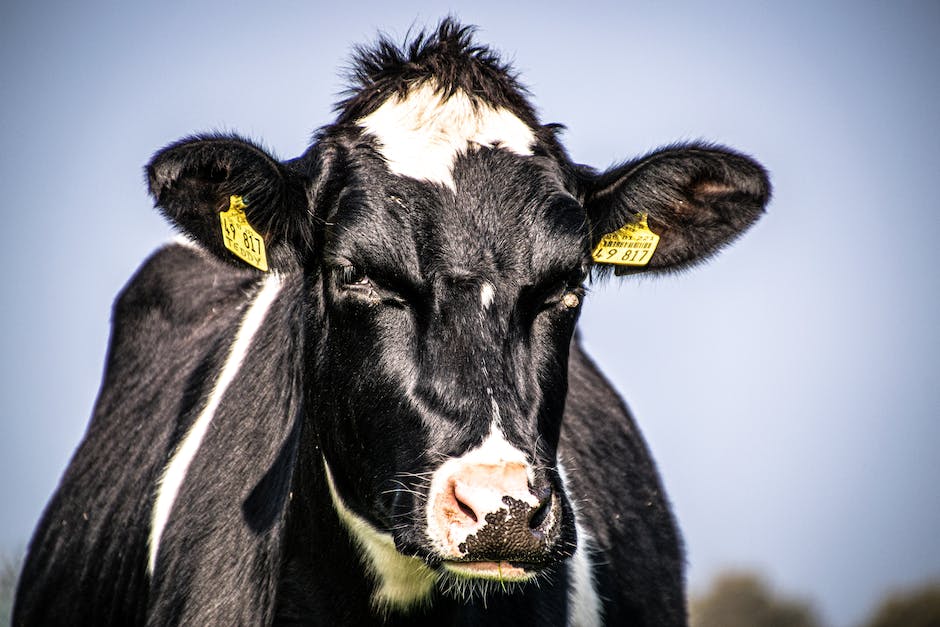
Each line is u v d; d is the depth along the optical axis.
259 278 17.17
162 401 16.72
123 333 18.69
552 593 14.72
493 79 13.98
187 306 18.09
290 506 13.55
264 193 12.92
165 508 14.99
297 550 13.48
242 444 14.48
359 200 12.75
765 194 14.27
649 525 18.39
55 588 16.81
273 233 13.17
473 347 12.13
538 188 12.91
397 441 12.24
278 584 13.51
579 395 18.36
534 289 12.52
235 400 14.95
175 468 15.29
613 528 17.31
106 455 17.19
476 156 13.08
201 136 12.83
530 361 12.57
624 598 16.89
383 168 12.93
